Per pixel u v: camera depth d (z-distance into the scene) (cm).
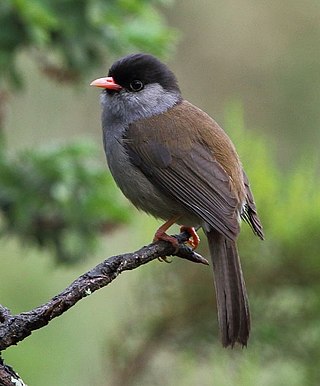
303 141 1991
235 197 988
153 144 1029
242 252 1270
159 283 1270
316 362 1255
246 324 926
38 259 1583
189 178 1009
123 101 1059
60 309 736
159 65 1076
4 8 1137
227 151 1027
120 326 1302
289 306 1270
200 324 1267
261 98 2009
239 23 2019
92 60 1209
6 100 1219
